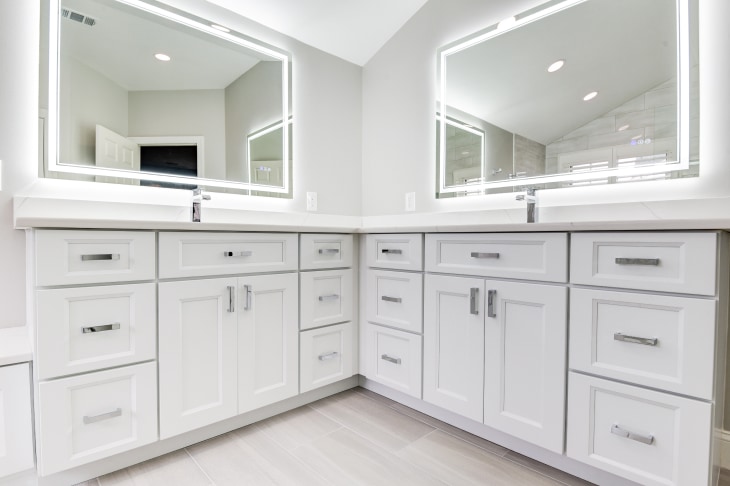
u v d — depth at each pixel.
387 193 2.51
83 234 1.27
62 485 1.28
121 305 1.35
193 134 1.96
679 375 1.10
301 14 2.18
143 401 1.39
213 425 1.64
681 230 1.10
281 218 2.23
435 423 1.78
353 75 2.62
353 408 1.93
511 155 1.95
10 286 1.52
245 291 1.67
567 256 1.32
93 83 1.69
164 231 1.44
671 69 1.51
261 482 1.34
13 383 1.18
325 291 1.99
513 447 1.54
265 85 2.21
